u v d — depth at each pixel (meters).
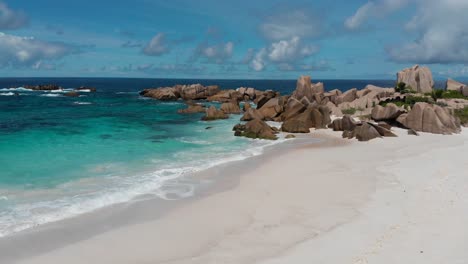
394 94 59.09
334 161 28.05
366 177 23.14
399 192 19.80
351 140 37.25
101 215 17.62
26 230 16.00
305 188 21.28
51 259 13.68
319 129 44.16
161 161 28.03
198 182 22.72
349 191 20.47
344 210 17.58
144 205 18.91
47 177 23.28
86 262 13.48
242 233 15.46
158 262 13.34
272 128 42.34
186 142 36.12
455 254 12.54
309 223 16.19
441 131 38.97
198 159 28.88
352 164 26.91
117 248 14.45
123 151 31.23
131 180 22.97
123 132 41.03
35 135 37.19
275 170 25.52
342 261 12.56
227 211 17.95
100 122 48.34
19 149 30.64
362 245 13.66
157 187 21.72
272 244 14.33
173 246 14.53
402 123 41.81
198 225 16.41
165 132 41.84
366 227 15.31
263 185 22.03
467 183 20.52
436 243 13.41
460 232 14.14
